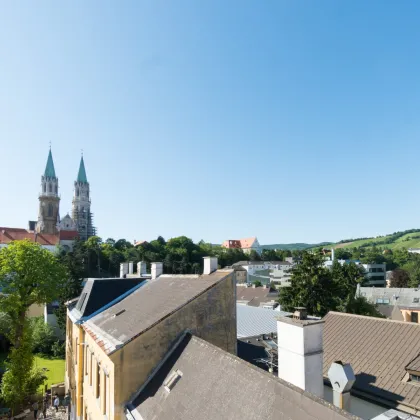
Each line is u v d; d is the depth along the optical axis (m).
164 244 158.75
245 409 8.27
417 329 15.59
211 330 14.81
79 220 171.12
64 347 48.06
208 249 177.00
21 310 36.69
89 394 17.48
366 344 16.22
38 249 39.44
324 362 16.14
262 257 190.62
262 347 19.05
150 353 13.16
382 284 134.25
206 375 10.58
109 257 119.81
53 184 148.25
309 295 46.47
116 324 16.47
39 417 28.28
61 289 42.03
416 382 13.07
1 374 38.41
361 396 13.69
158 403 11.06
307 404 7.19
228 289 15.54
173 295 16.66
